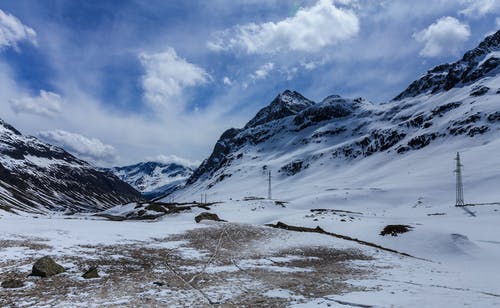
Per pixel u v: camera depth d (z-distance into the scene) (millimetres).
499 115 170250
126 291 16969
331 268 27516
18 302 14398
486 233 44844
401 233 45719
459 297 16719
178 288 18172
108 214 127625
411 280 22875
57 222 44812
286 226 52875
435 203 97250
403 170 162875
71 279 18781
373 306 14727
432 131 195875
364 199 109875
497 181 101188
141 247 30109
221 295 17031
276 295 17422
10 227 34594
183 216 73312
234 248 33969
